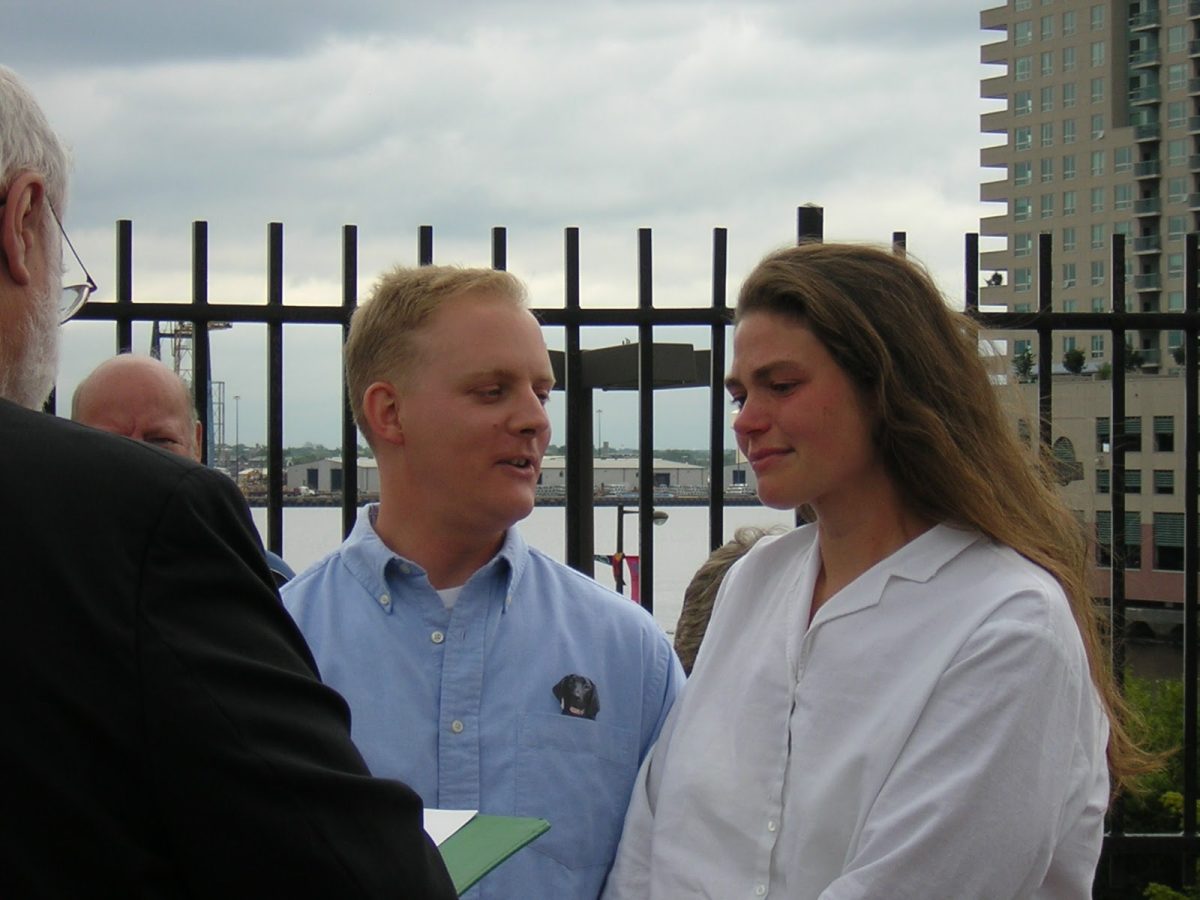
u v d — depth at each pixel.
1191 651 3.98
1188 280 3.89
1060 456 3.16
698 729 1.97
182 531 1.19
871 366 1.85
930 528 1.89
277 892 1.14
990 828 1.65
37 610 1.13
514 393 2.03
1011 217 88.75
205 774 1.13
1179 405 21.64
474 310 2.03
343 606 2.10
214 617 1.18
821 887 1.76
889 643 1.81
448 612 2.09
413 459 2.06
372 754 2.00
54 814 1.11
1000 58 89.88
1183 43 80.44
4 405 1.25
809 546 2.06
